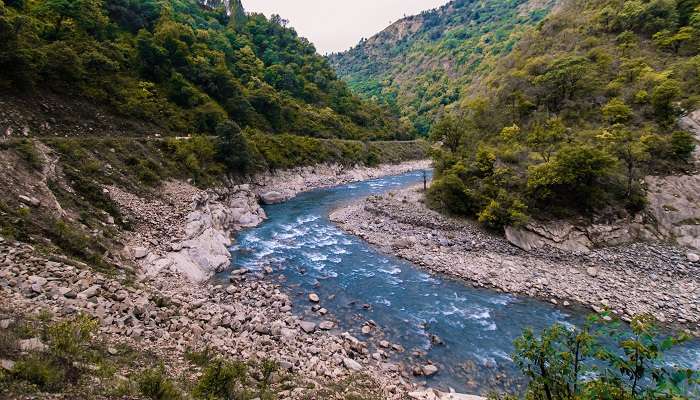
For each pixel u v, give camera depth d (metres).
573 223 29.72
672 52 42.81
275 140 59.66
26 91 32.44
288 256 28.16
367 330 18.02
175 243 23.81
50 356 7.54
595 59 47.44
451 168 39.91
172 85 51.72
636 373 4.64
